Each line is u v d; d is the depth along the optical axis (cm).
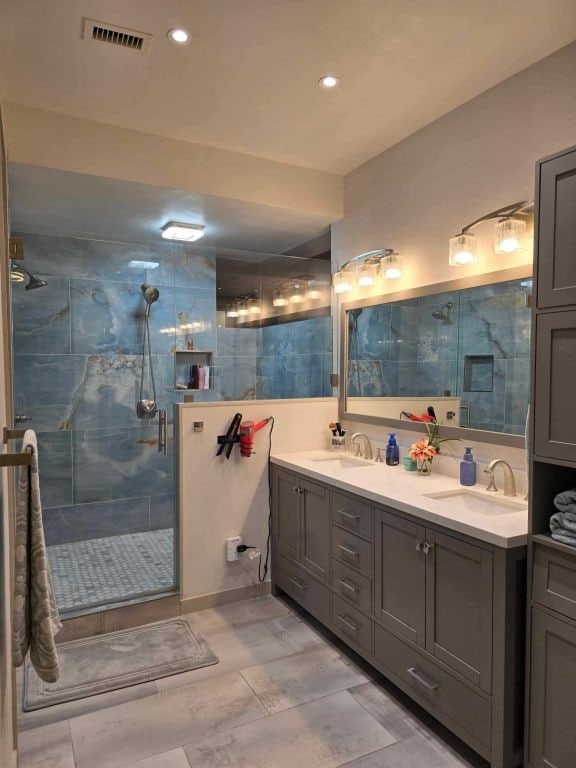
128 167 278
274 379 378
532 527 169
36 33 199
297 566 296
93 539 393
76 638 271
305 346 369
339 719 209
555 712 162
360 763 186
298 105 257
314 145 301
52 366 374
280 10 188
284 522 310
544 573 165
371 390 322
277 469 316
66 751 192
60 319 374
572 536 158
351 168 335
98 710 215
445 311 268
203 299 385
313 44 208
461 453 257
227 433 312
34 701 219
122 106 256
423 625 203
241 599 318
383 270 301
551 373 166
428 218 279
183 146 293
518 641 172
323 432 347
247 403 318
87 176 271
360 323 332
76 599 296
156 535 408
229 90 242
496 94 239
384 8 187
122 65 221
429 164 277
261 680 235
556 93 213
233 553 312
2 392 138
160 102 252
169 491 414
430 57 217
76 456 384
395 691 227
